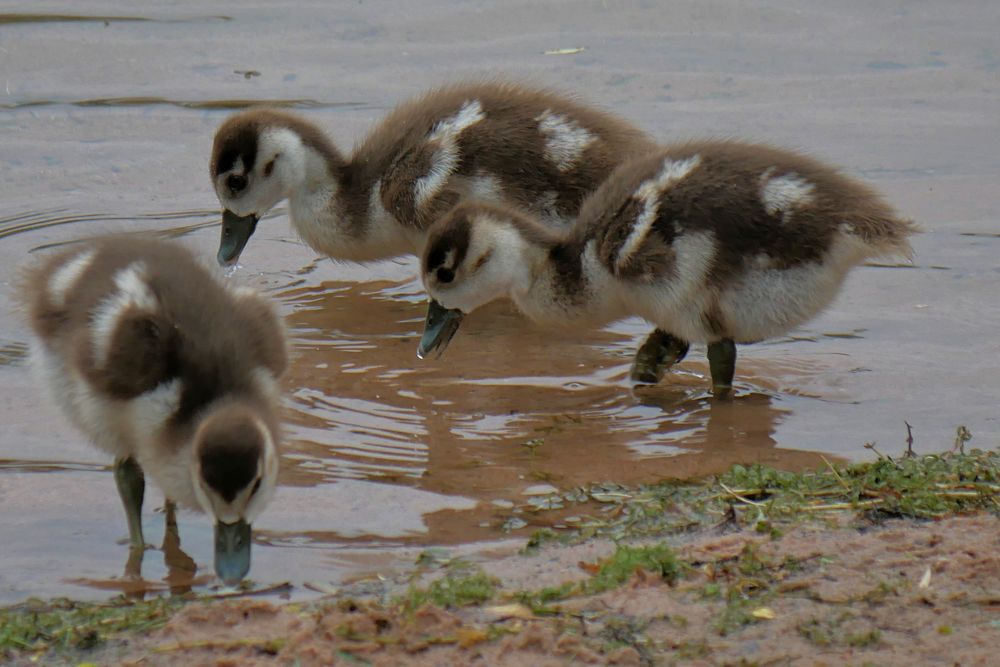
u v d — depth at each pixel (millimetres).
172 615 8539
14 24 22484
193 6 23656
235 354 9859
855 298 14797
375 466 11297
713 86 20297
